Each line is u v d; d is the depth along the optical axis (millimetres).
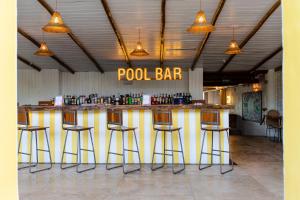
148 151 5785
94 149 5832
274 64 11352
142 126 5785
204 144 5738
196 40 8711
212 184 4371
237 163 5906
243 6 6559
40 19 7262
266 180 4586
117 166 5605
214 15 6914
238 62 11133
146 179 4676
